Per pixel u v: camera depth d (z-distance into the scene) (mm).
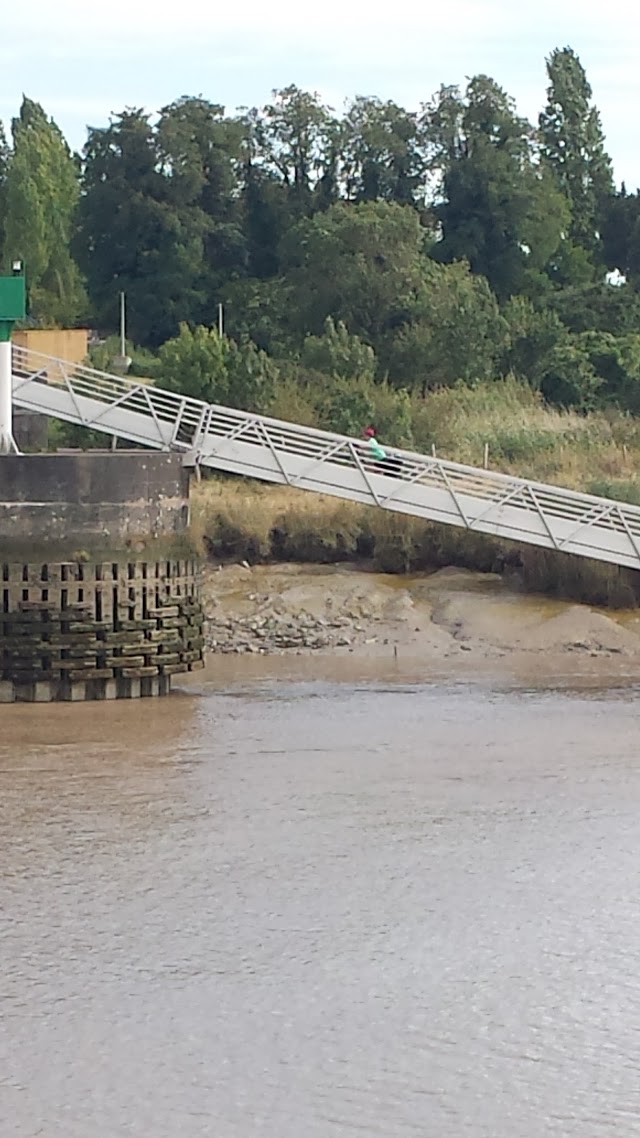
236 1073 25875
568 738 43562
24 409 59844
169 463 49156
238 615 56938
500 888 32750
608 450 74375
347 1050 26562
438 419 77812
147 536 48625
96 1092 25359
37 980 28812
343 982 28766
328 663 52844
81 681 48062
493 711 46562
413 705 47281
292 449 55344
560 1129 24516
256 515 62719
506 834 35750
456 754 42000
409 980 28891
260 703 47625
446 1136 24328
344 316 89125
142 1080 25688
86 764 41094
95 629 48094
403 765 41000
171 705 47562
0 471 47531
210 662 53188
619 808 37531
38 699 48000
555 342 89688
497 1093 25391
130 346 94938
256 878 33188
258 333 92125
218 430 57656
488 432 76812
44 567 47781
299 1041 26828
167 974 29016
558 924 31047
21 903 31953
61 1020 27453
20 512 47656
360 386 77812
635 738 43562
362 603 57438
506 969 29281
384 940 30391
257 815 36969
